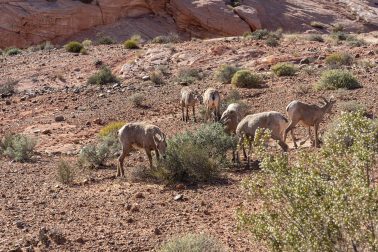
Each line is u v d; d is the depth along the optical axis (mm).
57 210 10930
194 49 36219
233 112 15766
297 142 16516
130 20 55219
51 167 15406
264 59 31828
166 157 12922
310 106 15633
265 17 56812
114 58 37156
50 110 26219
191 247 8008
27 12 52375
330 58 29469
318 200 5672
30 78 34406
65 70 35469
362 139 6223
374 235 5375
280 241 5875
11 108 27219
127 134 13539
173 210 10680
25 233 9633
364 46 34375
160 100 25828
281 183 6020
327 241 5516
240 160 14711
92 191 12352
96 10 54500
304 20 57188
